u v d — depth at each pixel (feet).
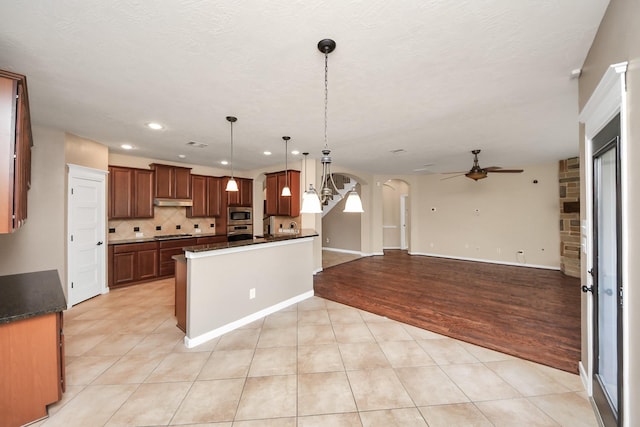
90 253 12.80
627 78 3.84
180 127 10.66
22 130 5.75
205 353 8.04
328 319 10.52
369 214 24.45
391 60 6.02
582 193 6.38
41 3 4.26
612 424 4.65
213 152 15.07
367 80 6.95
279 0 4.23
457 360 7.61
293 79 6.88
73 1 4.22
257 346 8.45
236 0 4.22
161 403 5.93
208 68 6.32
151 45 5.42
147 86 7.21
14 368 5.26
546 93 7.74
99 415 5.57
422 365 7.38
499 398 6.10
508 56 5.88
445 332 9.31
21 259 10.10
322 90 7.50
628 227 3.97
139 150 14.56
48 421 5.41
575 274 16.67
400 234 28.66
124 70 6.40
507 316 10.65
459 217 22.97
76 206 11.98
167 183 16.74
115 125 10.41
